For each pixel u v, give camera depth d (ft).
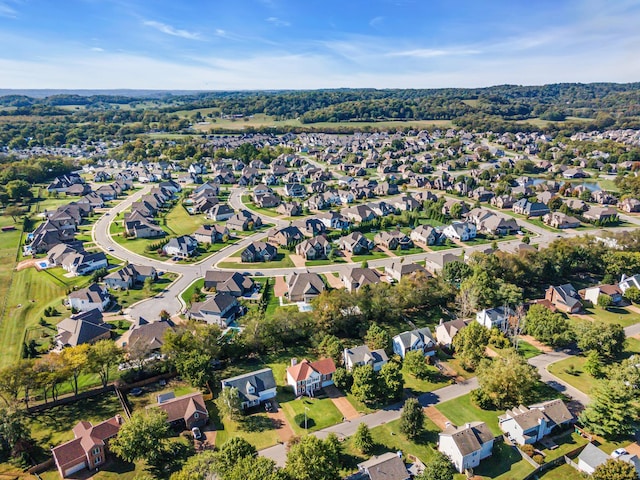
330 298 357.61
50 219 603.67
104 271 451.53
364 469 216.74
